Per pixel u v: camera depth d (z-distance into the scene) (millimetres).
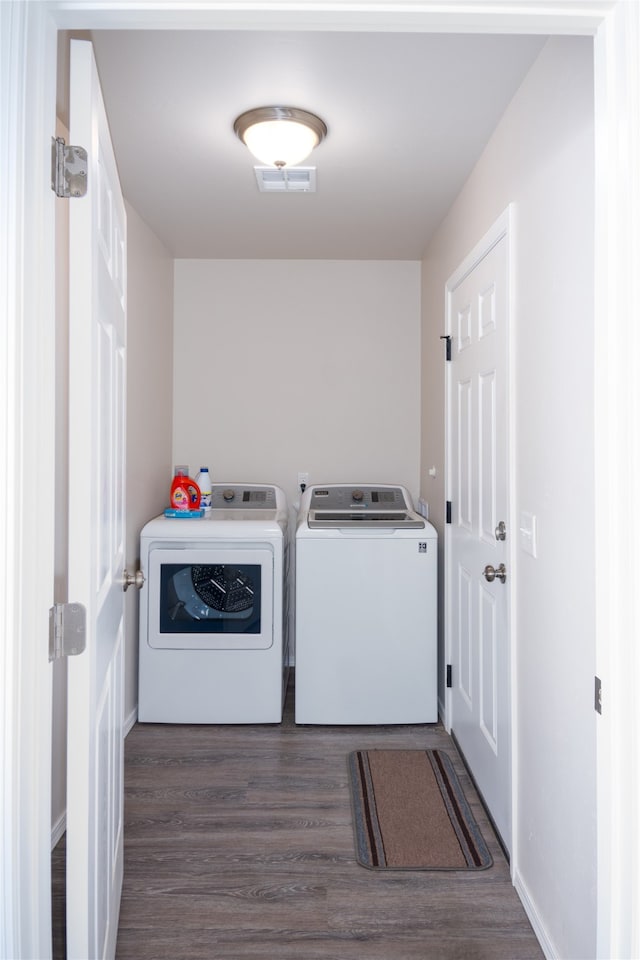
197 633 2891
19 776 908
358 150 2262
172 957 1568
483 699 2260
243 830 2094
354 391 3619
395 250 3426
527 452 1748
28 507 921
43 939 953
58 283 1821
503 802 1994
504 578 1977
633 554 903
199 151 2281
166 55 1702
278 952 1590
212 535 2869
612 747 939
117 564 1539
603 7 938
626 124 905
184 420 3611
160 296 3277
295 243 3303
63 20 973
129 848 1991
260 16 962
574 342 1415
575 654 1418
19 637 907
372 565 2869
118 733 1599
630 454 903
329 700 2881
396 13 956
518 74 1777
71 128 1076
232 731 2852
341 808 2229
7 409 890
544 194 1609
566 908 1463
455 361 2730
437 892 1816
